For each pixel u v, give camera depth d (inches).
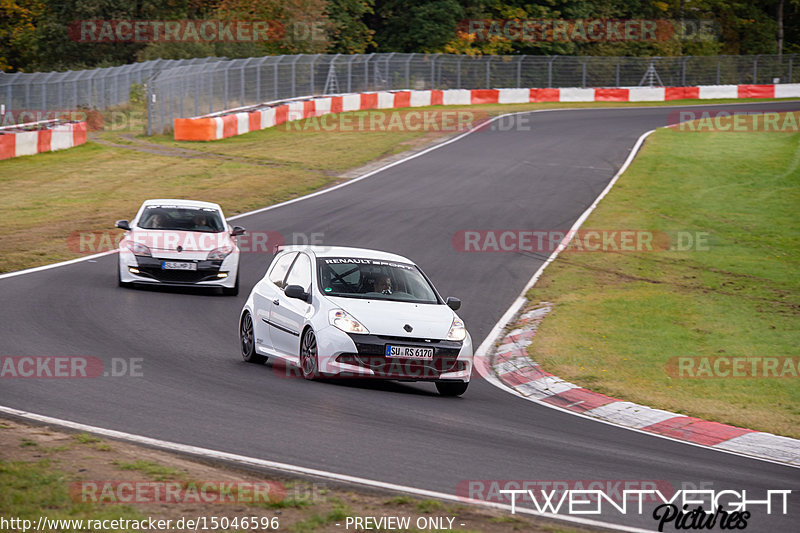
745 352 2112.5
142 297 2293.3
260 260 2970.0
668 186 4697.3
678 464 1229.7
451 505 930.1
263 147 5693.9
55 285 2354.8
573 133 6338.6
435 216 3806.6
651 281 2957.7
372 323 1552.7
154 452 1050.7
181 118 6102.4
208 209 2625.5
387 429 1254.3
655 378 1840.6
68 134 5433.1
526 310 2493.8
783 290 2935.5
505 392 1702.8
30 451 1008.9
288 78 7426.2
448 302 1702.8
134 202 3912.4
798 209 4308.6
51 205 3799.2
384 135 6190.9
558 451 1229.1
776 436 1470.2
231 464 1024.2
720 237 3732.8
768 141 6112.2
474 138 6072.8
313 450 1109.1
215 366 1637.6
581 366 1895.9
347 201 4062.5
